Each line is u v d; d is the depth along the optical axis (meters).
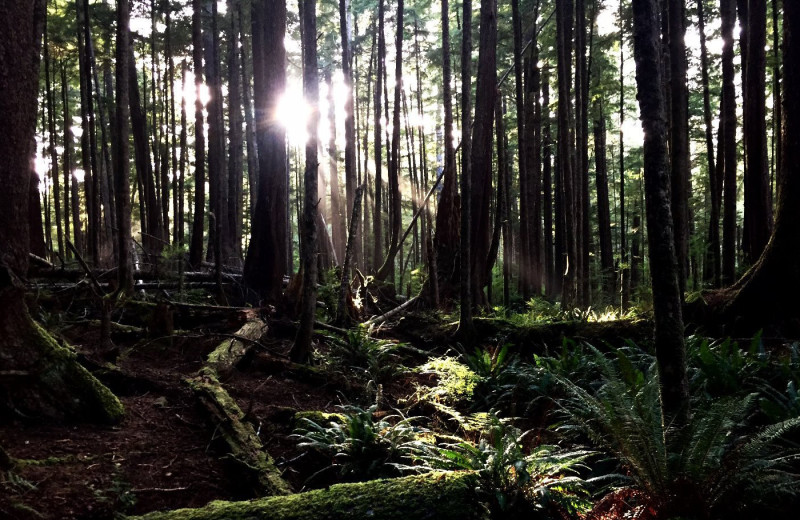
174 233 18.78
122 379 5.30
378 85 18.55
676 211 8.05
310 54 6.89
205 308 8.06
